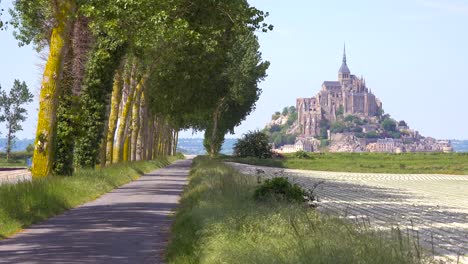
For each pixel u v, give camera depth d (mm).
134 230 16344
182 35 29750
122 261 11727
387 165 105125
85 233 15625
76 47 29969
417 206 29922
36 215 18250
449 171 91250
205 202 18828
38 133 26984
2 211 16547
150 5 25766
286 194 18828
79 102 30594
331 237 10562
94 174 32469
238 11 30312
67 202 22078
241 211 14609
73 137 30250
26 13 30062
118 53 35969
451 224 21734
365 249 9289
